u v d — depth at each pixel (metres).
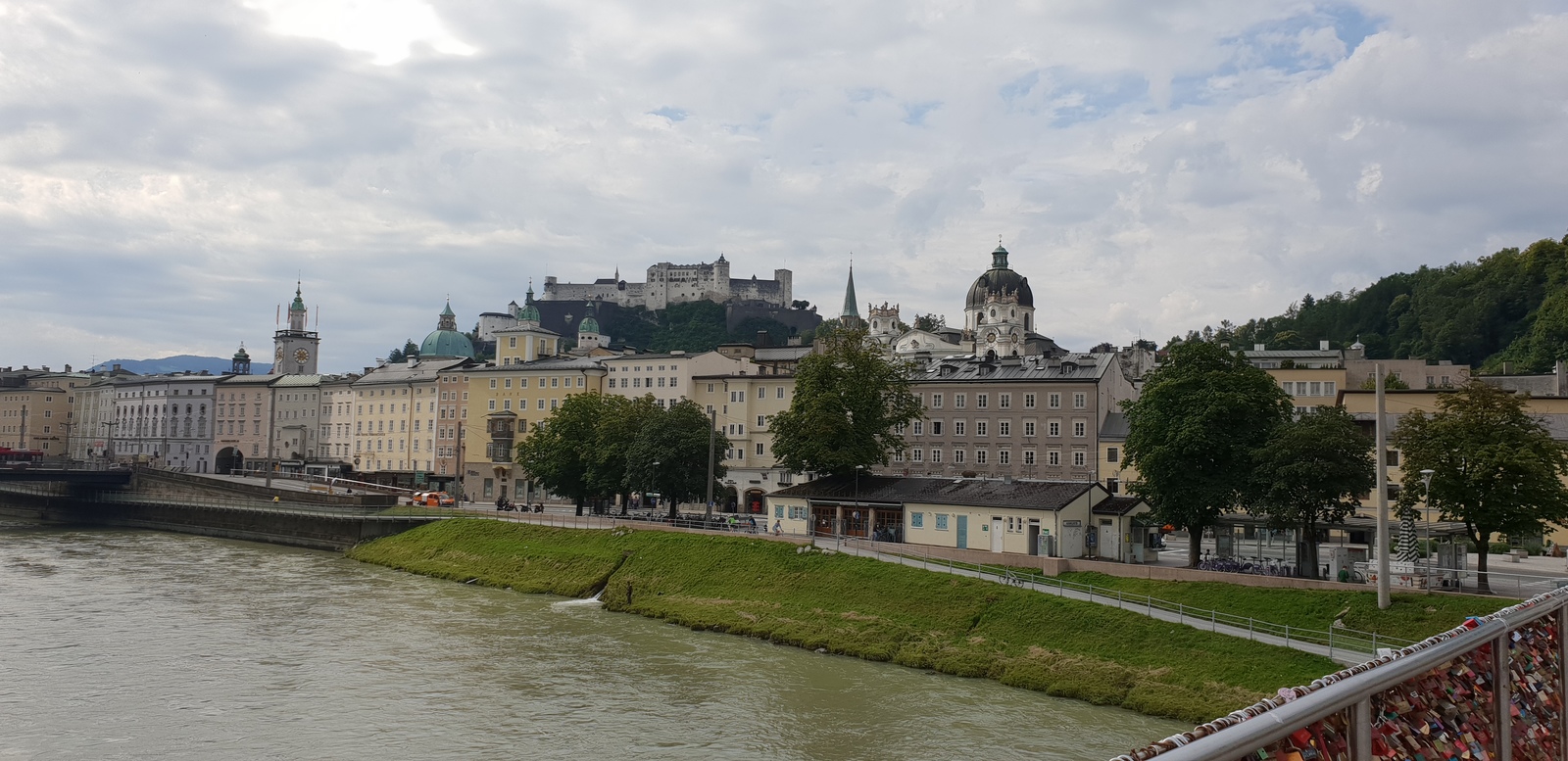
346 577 110.75
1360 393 115.62
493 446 182.38
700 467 121.75
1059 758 50.59
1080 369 133.12
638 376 172.00
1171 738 10.59
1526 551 93.31
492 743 53.06
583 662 70.25
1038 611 71.56
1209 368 83.38
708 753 51.75
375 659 70.31
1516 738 15.30
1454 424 69.25
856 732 54.94
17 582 101.56
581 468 135.38
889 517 102.06
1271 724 10.37
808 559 90.06
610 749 52.34
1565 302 178.88
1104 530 93.00
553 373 178.88
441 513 133.88
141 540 148.25
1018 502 92.62
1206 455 81.06
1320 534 94.12
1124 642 65.75
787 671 67.94
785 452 111.88
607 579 98.75
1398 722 13.03
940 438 137.62
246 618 84.25
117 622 81.31
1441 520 71.94
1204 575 73.62
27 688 61.81
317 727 55.34
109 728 54.72
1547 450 67.88
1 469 161.12
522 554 110.06
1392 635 61.34
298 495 154.75
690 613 84.62
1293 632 64.50
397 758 50.81
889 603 79.06
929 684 64.75
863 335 115.69
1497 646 15.16
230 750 51.59
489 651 73.19
